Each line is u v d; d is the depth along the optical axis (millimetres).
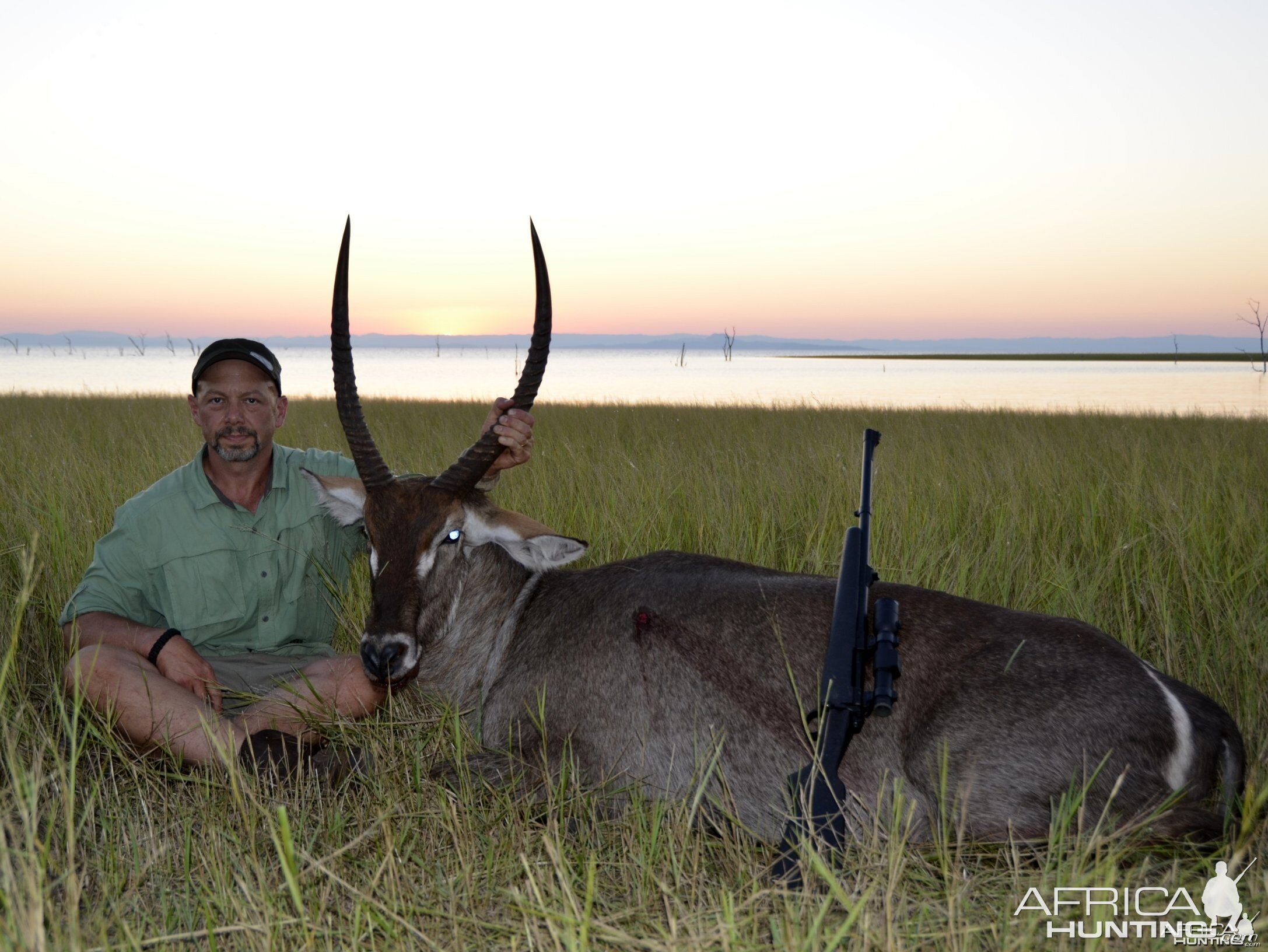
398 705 4078
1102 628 4836
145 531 4043
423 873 2932
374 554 3768
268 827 2814
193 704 3545
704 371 105625
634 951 2451
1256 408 28578
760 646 3461
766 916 2596
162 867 2879
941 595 3527
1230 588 5027
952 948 2332
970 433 12516
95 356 151500
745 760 3352
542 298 3939
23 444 9141
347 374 3852
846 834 2857
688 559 3914
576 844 3121
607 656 3600
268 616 4215
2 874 2496
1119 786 2793
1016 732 3104
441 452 9289
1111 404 32312
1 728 3266
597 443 10820
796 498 6703
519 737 3701
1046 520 6250
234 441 3980
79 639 3893
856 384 61781
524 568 4145
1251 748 3580
